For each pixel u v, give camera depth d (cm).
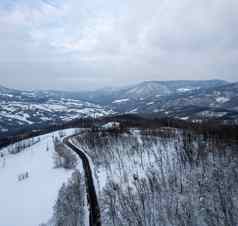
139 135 13275
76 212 5947
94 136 14425
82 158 10862
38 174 10100
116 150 10912
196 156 8388
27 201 7331
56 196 7175
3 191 8638
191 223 5188
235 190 6106
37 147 16550
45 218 5975
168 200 6131
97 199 6600
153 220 5500
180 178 7144
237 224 5034
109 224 5431
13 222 6106
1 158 15600
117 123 18962
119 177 7925
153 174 7662
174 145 10256
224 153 8419
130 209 5925
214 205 5647
